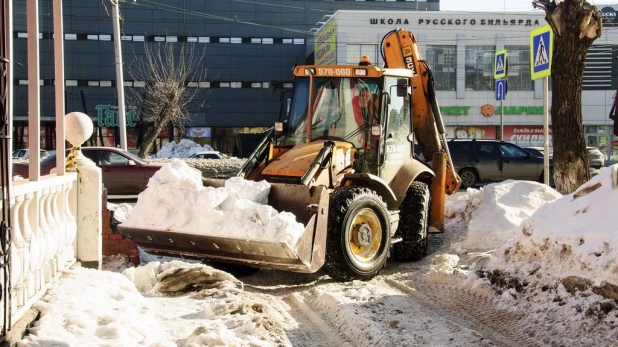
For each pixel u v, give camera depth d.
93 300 5.71
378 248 9.03
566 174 12.25
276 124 10.19
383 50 11.83
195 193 8.39
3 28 4.18
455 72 45.06
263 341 5.82
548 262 7.26
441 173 11.43
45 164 17.86
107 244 9.65
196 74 51.00
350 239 8.76
